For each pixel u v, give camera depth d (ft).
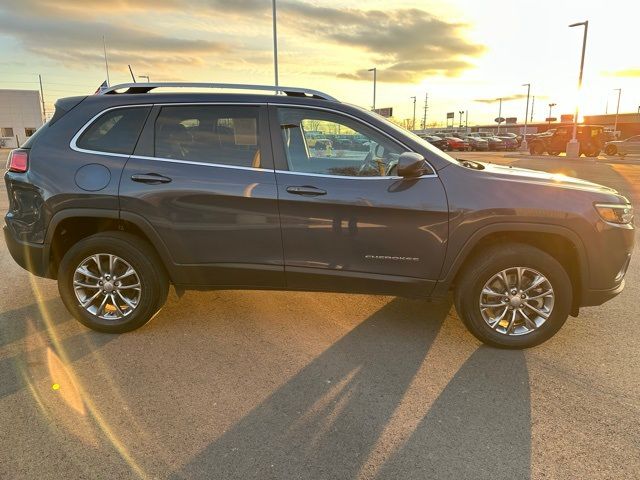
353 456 7.79
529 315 11.27
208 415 8.83
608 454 7.88
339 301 14.34
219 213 11.13
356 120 11.18
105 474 7.34
